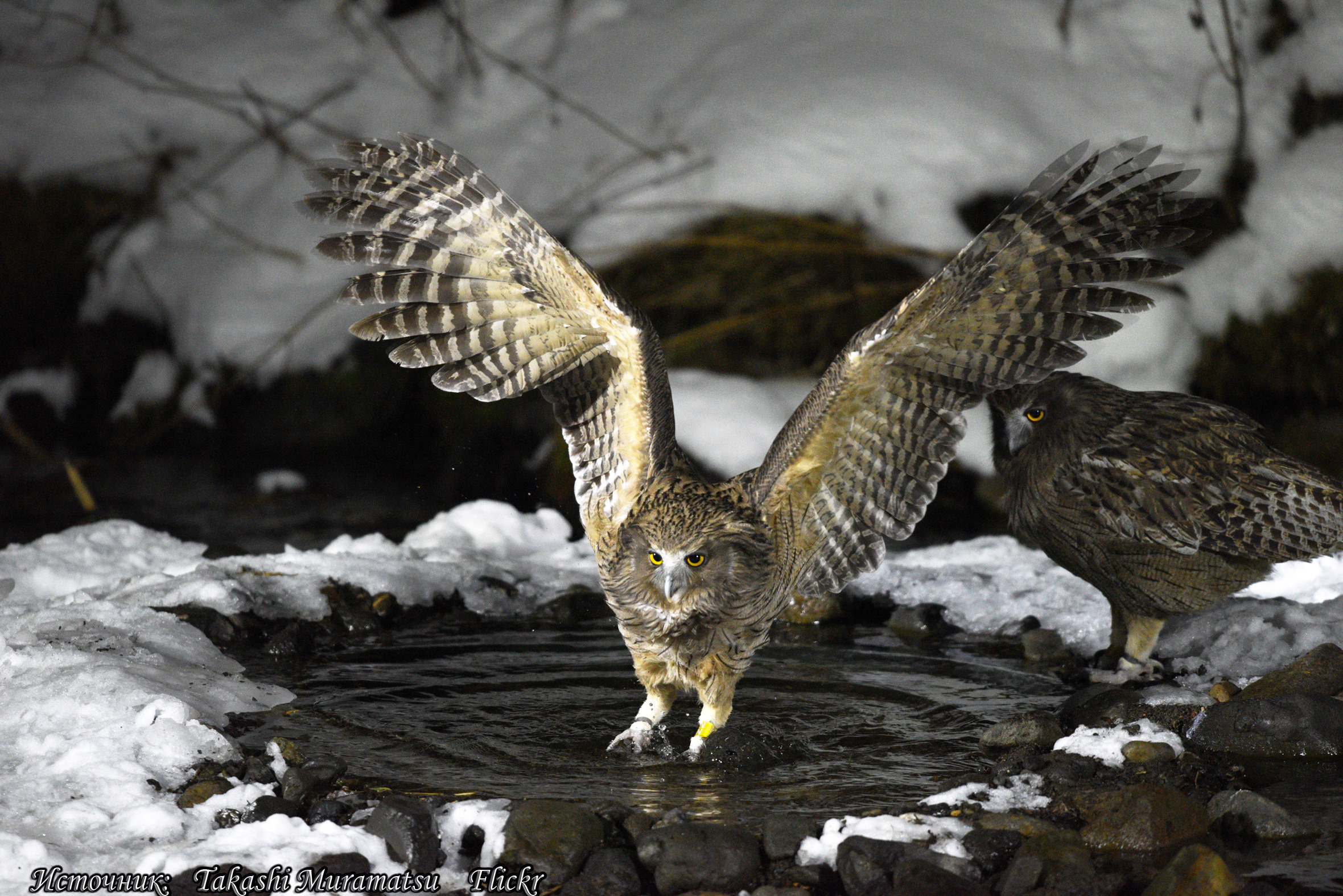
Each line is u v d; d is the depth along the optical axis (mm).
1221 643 9828
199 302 22047
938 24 21156
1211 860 6094
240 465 20797
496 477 19906
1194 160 19969
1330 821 7027
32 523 16719
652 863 6535
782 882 6465
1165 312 18875
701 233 19953
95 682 8391
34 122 22859
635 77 22109
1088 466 9508
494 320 8352
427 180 7832
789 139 20047
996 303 7609
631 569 8039
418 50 23984
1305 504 9516
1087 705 8781
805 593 8805
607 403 8469
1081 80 20562
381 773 7766
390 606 11500
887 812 7195
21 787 7059
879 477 8305
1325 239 19359
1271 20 21219
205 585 10906
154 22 24859
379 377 21281
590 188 20750
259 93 23469
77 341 22484
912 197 19312
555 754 8258
